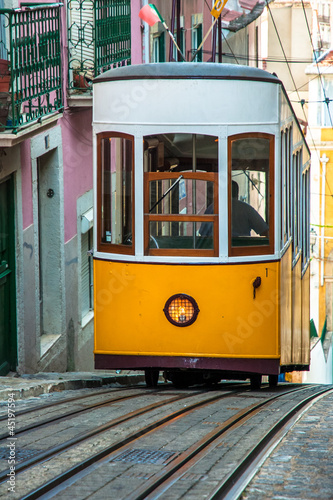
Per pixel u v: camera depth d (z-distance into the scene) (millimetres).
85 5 38125
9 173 30422
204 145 26172
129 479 14469
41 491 13648
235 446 17062
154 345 26578
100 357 27125
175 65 26438
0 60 27078
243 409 22203
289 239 29375
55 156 36438
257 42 88250
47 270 36875
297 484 14312
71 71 37406
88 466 15391
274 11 102000
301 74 101688
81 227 40438
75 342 39500
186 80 26047
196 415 21062
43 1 34312
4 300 31062
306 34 101812
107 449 16547
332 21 102250
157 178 26359
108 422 19656
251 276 26328
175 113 26156
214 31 31719
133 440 17672
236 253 26219
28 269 33062
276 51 102250
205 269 26203
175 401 24000
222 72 26141
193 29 61781
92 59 38938
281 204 26953
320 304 92188
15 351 31656
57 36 33281
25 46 29375
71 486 14039
